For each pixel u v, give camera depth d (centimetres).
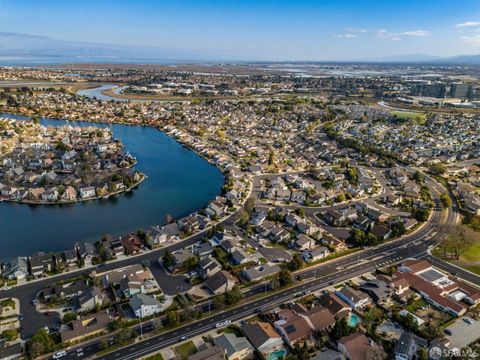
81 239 13488
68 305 9419
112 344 8150
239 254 11750
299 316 8975
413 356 7788
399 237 13775
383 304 9762
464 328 8875
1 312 8975
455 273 11419
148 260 11675
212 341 8294
